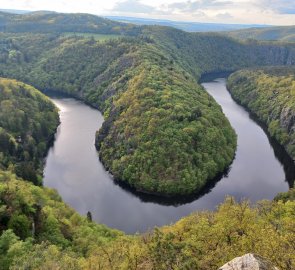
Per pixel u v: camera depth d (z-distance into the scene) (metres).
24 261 61.34
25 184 113.56
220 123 189.62
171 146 157.00
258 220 73.50
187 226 81.56
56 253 66.75
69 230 95.44
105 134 188.88
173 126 167.88
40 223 89.12
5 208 82.25
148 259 60.44
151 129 166.62
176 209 139.25
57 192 137.12
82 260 66.06
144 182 148.88
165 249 59.75
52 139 199.50
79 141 197.38
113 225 129.25
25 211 86.25
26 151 167.12
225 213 75.06
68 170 166.00
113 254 66.94
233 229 64.94
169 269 56.16
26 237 79.81
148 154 156.75
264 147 194.12
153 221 131.88
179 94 197.88
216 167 159.75
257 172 166.25
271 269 35.75
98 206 139.88
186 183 146.38
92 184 154.88
